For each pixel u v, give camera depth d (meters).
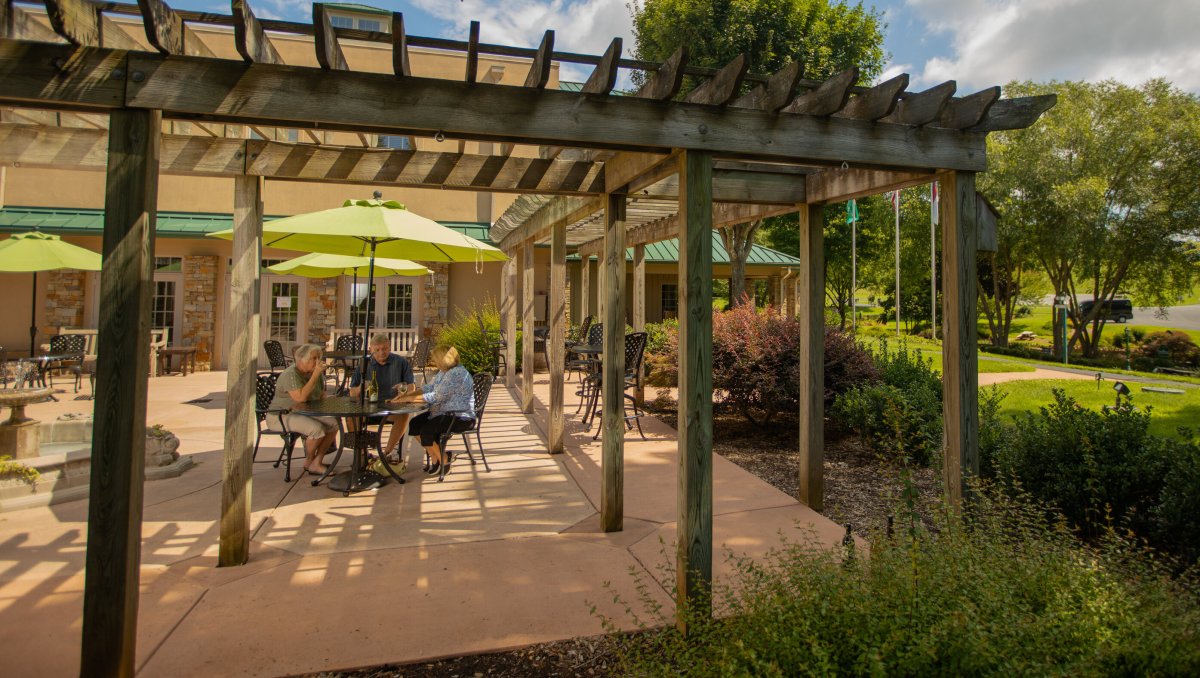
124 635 2.36
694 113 3.03
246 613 3.04
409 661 2.65
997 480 4.15
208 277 13.74
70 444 5.97
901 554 2.37
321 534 4.16
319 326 14.37
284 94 2.58
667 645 2.61
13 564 3.59
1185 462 3.67
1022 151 24.34
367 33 2.71
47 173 13.82
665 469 5.96
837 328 7.87
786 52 12.22
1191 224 22.78
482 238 14.92
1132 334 27.47
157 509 4.62
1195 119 22.62
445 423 5.56
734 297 13.80
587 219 7.98
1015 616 1.95
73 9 2.31
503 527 4.34
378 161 4.07
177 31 2.51
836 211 22.91
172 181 14.18
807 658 1.89
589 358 10.16
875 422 6.07
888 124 3.36
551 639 2.83
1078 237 23.52
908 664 1.83
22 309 13.12
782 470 5.99
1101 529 3.88
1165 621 2.01
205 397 9.98
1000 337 27.66
